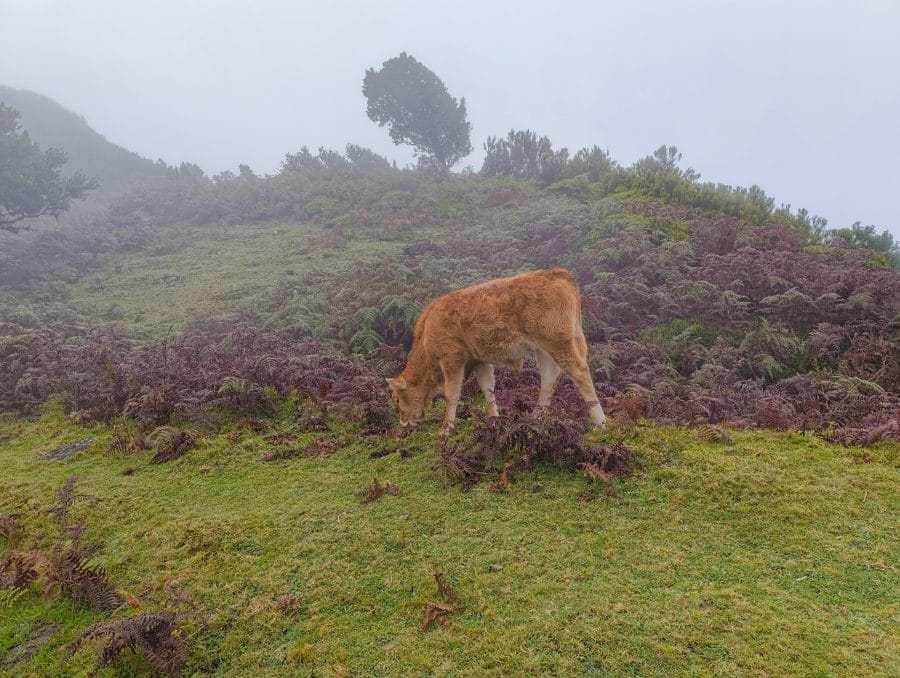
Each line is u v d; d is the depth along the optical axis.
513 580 3.41
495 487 4.57
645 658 2.70
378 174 26.11
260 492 5.09
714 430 5.13
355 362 8.40
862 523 3.67
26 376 8.51
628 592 3.19
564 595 3.22
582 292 9.80
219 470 5.66
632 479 4.46
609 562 3.50
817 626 2.80
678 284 9.25
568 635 2.89
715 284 9.39
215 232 20.81
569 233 12.98
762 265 9.47
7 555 4.32
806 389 6.73
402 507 4.47
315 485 5.12
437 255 14.08
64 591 3.70
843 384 6.61
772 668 2.56
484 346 5.57
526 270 11.51
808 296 8.51
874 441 4.88
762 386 7.39
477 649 2.89
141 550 4.23
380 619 3.24
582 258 11.09
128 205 24.58
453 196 21.50
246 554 4.04
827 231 13.36
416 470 5.18
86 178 20.19
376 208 21.12
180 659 3.05
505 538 3.87
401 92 35.09
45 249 18.58
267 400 7.21
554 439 4.83
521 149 25.89
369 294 10.63
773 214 13.77
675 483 4.33
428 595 3.37
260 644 3.16
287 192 23.69
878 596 3.00
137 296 14.82
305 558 3.92
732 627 2.84
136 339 10.85
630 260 10.63
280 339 9.32
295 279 13.34
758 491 4.11
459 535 3.98
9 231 20.64
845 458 4.59
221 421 6.85
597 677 2.62
